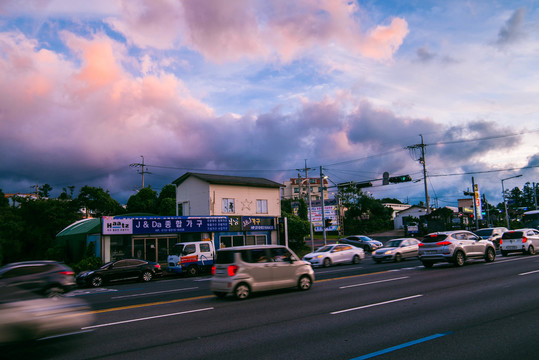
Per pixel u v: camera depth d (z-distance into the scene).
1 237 32.12
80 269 25.88
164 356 6.11
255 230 35.25
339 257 25.05
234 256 11.90
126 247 28.45
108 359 6.05
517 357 5.40
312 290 13.12
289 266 12.85
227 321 8.62
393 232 64.94
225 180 35.22
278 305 10.44
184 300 12.35
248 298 11.89
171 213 47.44
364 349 6.04
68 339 7.38
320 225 49.06
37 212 37.25
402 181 28.84
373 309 9.23
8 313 6.28
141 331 7.95
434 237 18.88
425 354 5.66
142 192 52.47
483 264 18.95
